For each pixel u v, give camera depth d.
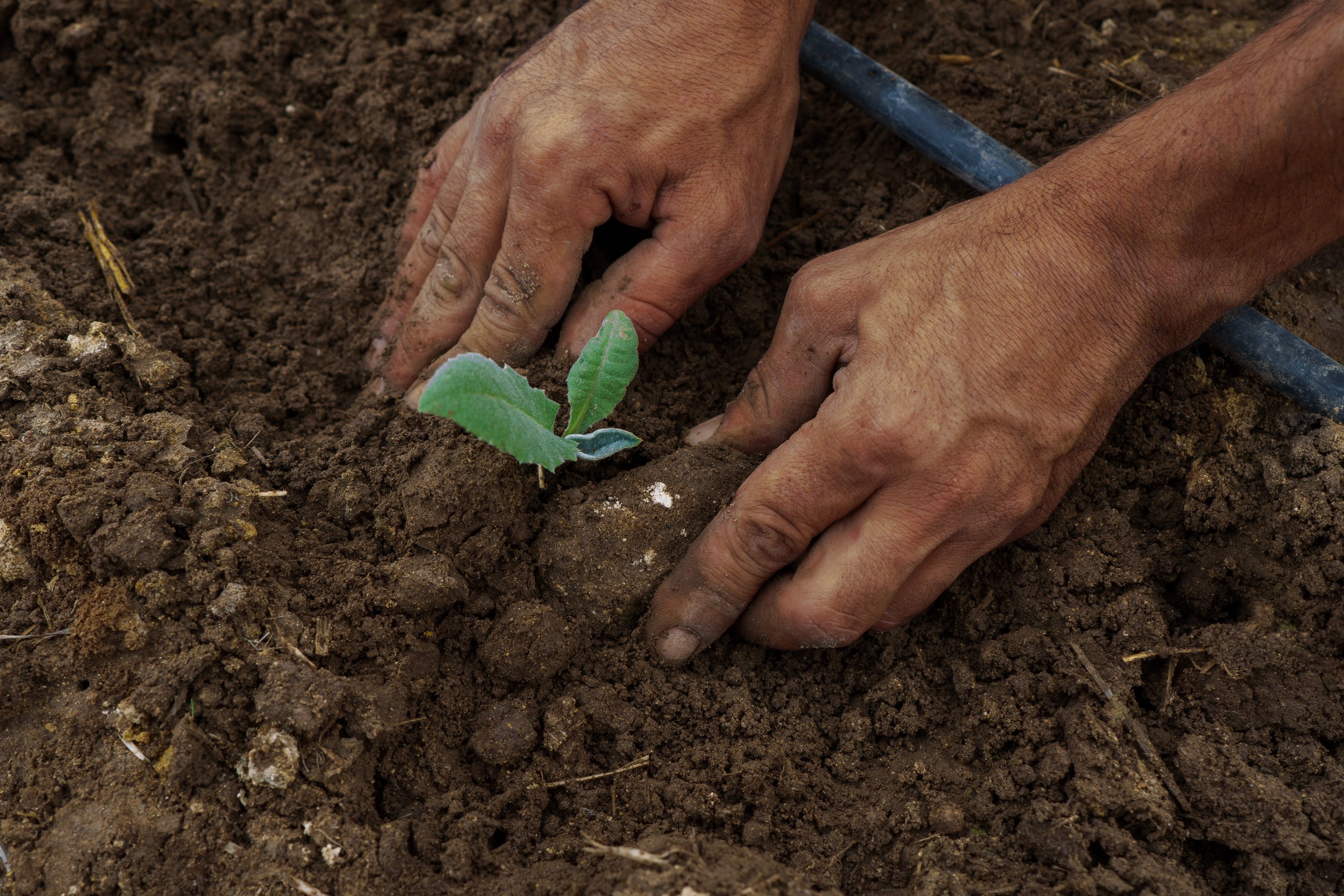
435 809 1.47
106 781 1.42
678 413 1.93
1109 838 1.43
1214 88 1.54
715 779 1.53
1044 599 1.73
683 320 2.06
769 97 1.85
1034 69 2.41
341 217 2.30
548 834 1.49
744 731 1.60
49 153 2.26
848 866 1.49
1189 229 1.54
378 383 1.96
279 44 2.44
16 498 1.58
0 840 1.41
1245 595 1.76
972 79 2.36
